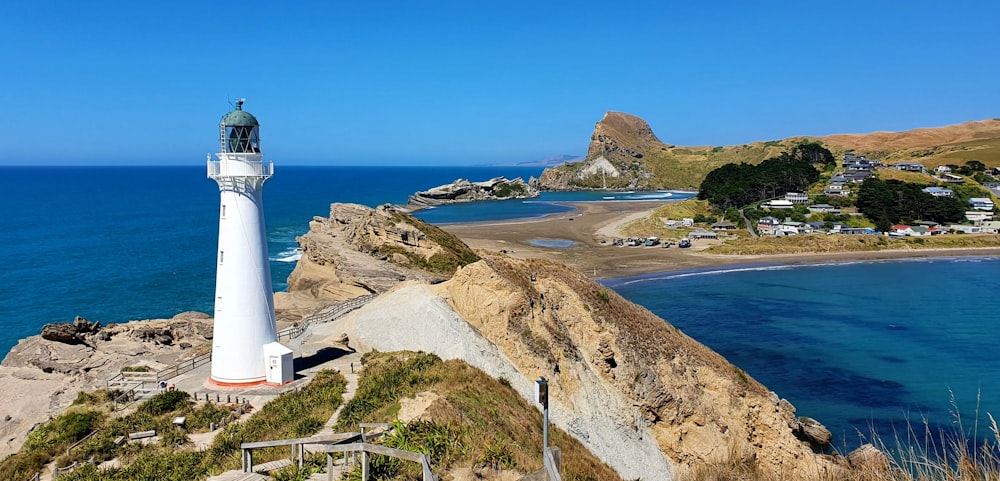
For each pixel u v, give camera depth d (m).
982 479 10.63
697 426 35.34
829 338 65.69
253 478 17.83
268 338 32.91
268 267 33.03
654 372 36.25
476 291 37.41
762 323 72.44
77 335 49.50
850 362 57.75
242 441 24.86
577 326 37.41
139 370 37.31
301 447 18.05
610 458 31.89
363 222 84.19
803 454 35.16
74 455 25.47
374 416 25.28
